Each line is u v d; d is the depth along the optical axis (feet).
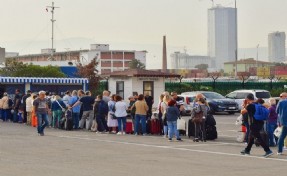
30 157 60.59
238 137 80.38
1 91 148.25
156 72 160.56
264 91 161.89
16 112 121.80
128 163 56.03
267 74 413.80
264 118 62.18
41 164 54.90
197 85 208.85
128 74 157.17
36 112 89.76
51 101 106.42
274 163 56.29
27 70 200.75
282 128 62.85
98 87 189.06
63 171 50.11
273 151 67.87
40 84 153.99
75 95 103.96
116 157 61.11
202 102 80.89
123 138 85.15
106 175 47.83
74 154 63.67
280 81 231.30
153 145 74.64
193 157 61.46
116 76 160.86
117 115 93.15
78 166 53.57
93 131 98.78
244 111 75.51
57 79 153.28
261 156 62.34
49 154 63.57
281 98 64.69
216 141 80.94
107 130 96.17
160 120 90.94
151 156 62.23
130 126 93.91
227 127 111.14
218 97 162.30
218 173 49.14
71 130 100.99
